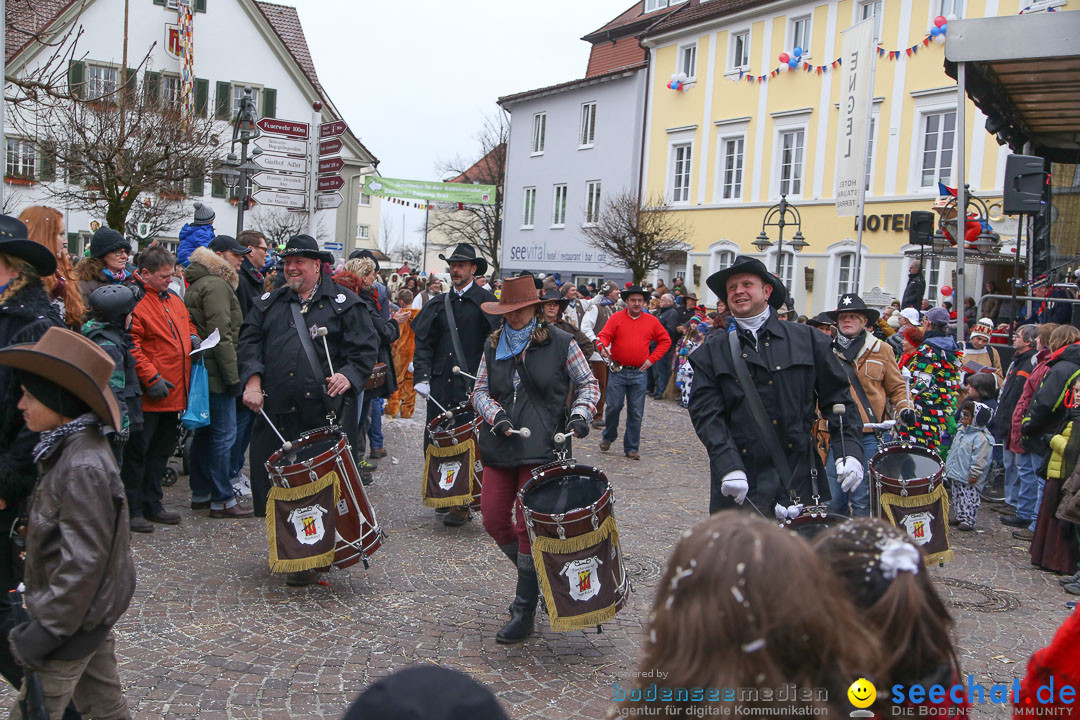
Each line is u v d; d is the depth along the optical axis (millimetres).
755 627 1559
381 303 10500
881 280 22016
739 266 4387
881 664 1685
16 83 10430
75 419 2816
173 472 7914
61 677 2771
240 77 34938
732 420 4379
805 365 4305
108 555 2779
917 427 7836
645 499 8500
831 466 6664
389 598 5359
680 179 29109
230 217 33844
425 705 1260
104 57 31266
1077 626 2125
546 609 4387
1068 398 7039
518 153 37250
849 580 1964
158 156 16375
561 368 4938
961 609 5734
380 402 9555
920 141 21266
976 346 10023
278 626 4809
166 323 6203
